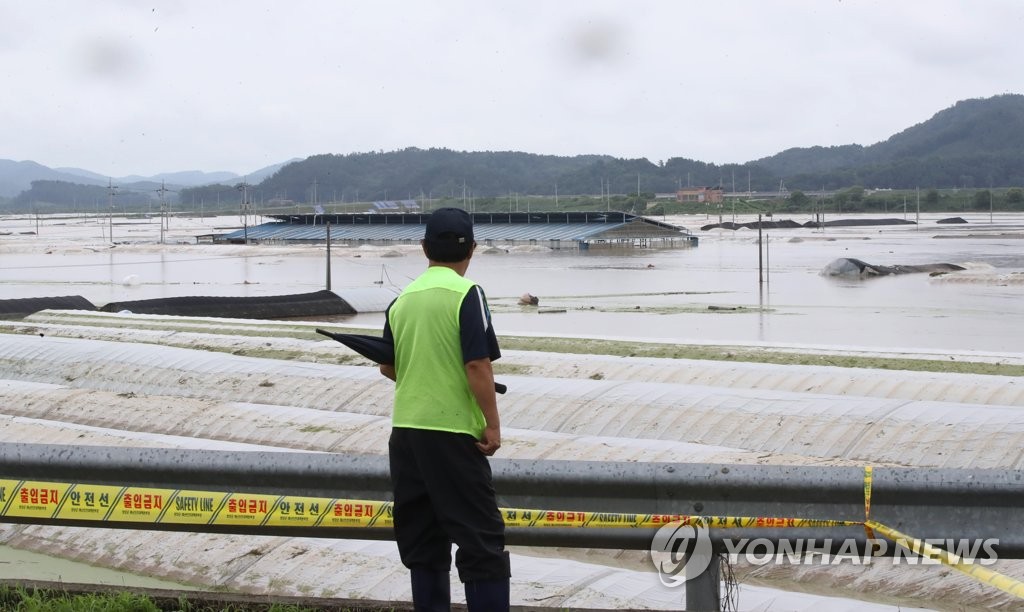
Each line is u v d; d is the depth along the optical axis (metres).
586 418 17.88
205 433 18.39
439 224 5.35
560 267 80.50
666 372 20.56
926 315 43.41
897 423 15.83
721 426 16.84
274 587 10.39
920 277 64.62
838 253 92.81
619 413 17.84
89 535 12.27
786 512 5.63
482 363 5.14
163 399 20.42
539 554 11.77
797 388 19.00
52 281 71.44
